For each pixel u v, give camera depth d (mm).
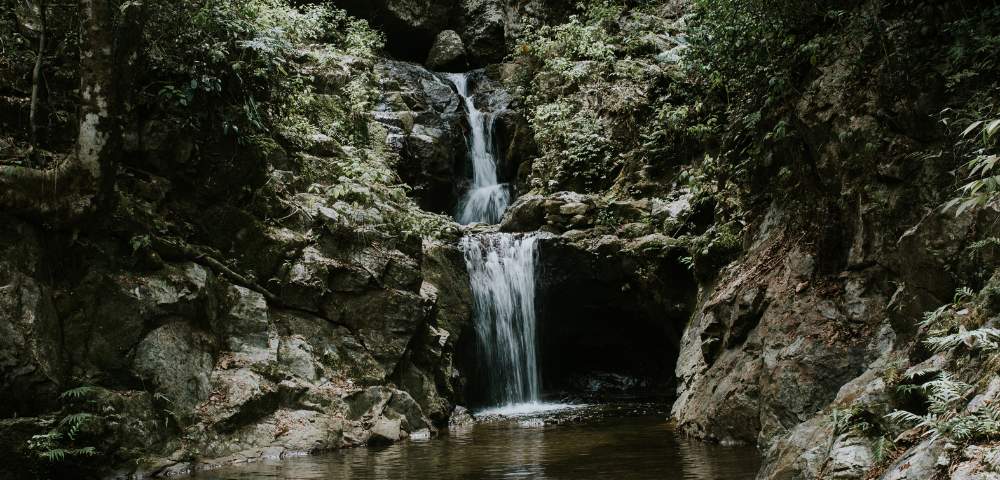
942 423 3938
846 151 8016
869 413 4898
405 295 10523
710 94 12805
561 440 9117
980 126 6133
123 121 7988
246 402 8422
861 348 7402
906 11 7688
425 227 11844
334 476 7137
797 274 8531
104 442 7211
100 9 7578
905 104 7430
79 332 7594
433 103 17391
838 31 8570
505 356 13305
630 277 13484
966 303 4941
